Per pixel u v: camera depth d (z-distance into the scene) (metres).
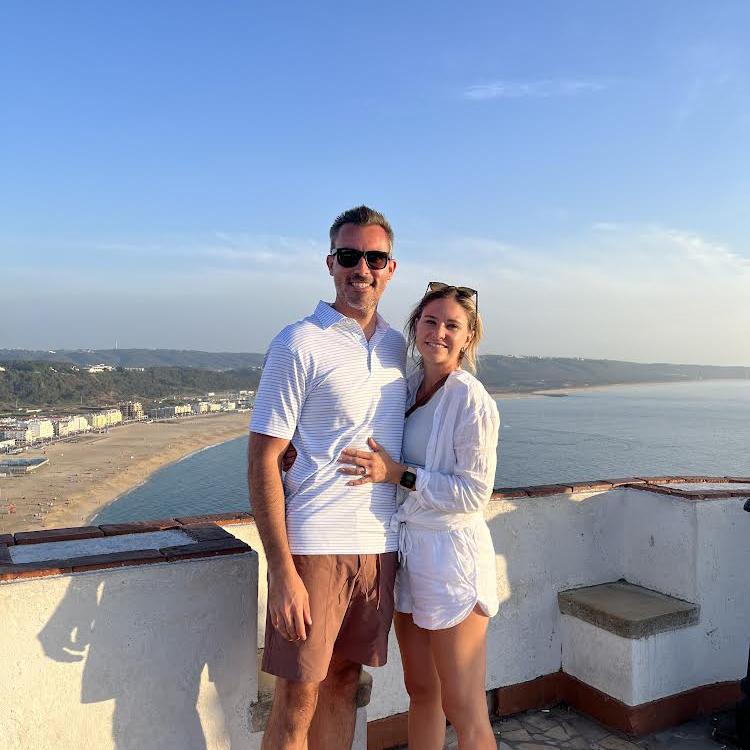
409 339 2.09
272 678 2.09
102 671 1.72
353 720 1.93
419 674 2.07
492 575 1.99
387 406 1.87
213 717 1.89
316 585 1.72
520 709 3.09
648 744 2.81
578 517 3.26
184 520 2.41
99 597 1.72
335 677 1.90
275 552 1.68
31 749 1.64
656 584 3.22
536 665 3.13
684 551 3.07
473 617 1.93
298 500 1.77
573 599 3.11
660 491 3.20
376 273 1.87
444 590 1.89
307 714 1.73
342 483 1.77
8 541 2.02
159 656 1.80
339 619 1.78
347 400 1.78
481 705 1.94
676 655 2.96
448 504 1.85
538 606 3.14
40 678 1.64
